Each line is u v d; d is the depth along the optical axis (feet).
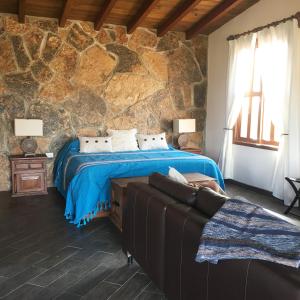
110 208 12.84
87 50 18.10
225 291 4.82
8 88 16.71
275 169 15.52
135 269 8.81
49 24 17.19
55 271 8.64
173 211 6.46
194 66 20.89
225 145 18.86
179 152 17.24
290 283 3.84
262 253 4.39
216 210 5.87
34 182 16.08
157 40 19.72
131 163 13.74
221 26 19.69
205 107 21.40
